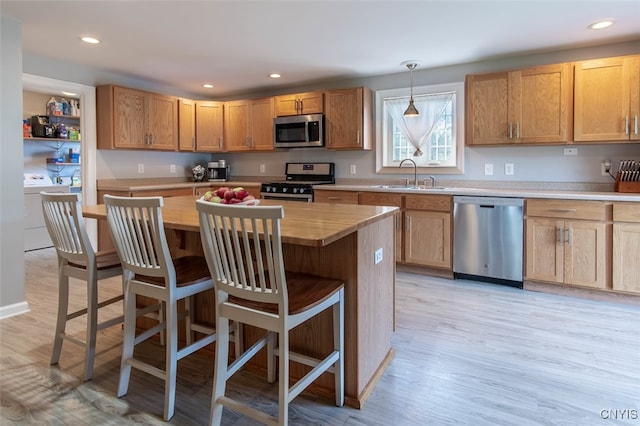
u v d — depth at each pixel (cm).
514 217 337
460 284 358
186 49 365
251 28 312
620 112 320
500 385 193
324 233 150
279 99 493
